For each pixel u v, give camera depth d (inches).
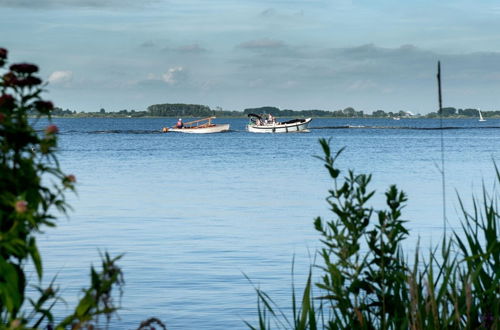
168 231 941.2
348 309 206.4
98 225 999.6
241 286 585.9
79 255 738.8
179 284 593.6
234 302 527.8
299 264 677.9
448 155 3198.8
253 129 7209.6
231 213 1154.7
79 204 1288.1
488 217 224.1
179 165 2576.3
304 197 1422.2
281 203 1307.8
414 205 1203.9
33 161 147.4
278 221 1044.5
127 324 455.5
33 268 627.5
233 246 807.1
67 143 4741.6
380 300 205.8
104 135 6722.4
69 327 402.0
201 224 1016.9
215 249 784.9
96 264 679.7
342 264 201.2
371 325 206.1
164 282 601.3
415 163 2623.0
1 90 148.5
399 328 199.8
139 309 501.7
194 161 2817.4
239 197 1429.6
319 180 1889.8
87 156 3191.4
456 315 193.5
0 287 135.0
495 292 209.9
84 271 641.0
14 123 146.9
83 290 145.9
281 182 1828.2
